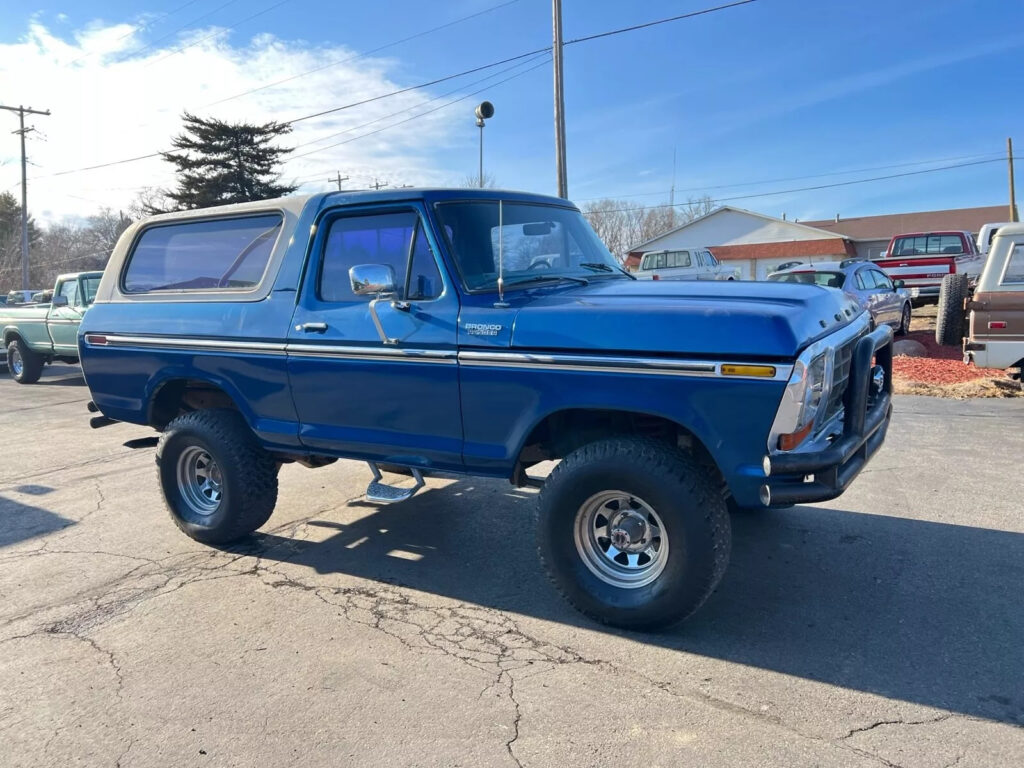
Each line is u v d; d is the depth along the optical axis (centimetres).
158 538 514
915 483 582
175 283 505
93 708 307
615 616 354
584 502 354
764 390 308
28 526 548
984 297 881
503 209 422
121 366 517
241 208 474
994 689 301
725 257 4709
